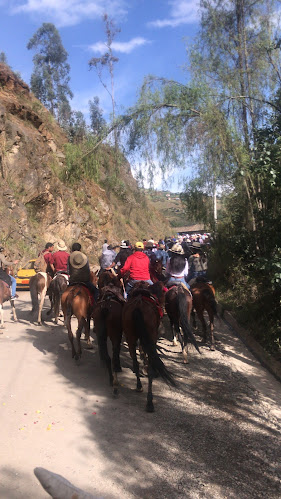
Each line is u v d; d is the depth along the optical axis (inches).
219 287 571.8
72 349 315.9
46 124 1266.0
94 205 1295.5
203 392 260.2
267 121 399.5
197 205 576.7
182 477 164.2
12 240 844.0
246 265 507.5
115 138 463.5
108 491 152.9
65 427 205.9
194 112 440.8
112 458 177.2
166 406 236.5
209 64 442.3
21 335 384.2
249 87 433.1
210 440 196.4
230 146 414.3
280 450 189.2
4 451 181.2
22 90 1246.9
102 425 209.3
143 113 442.6
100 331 260.7
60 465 170.6
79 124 1439.5
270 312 373.7
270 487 159.5
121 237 1400.1
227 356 337.7
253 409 235.3
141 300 254.1
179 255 328.8
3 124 928.9
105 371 293.9
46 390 254.8
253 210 436.5
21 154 962.1
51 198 1033.5
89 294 319.0
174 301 313.1
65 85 1932.8
